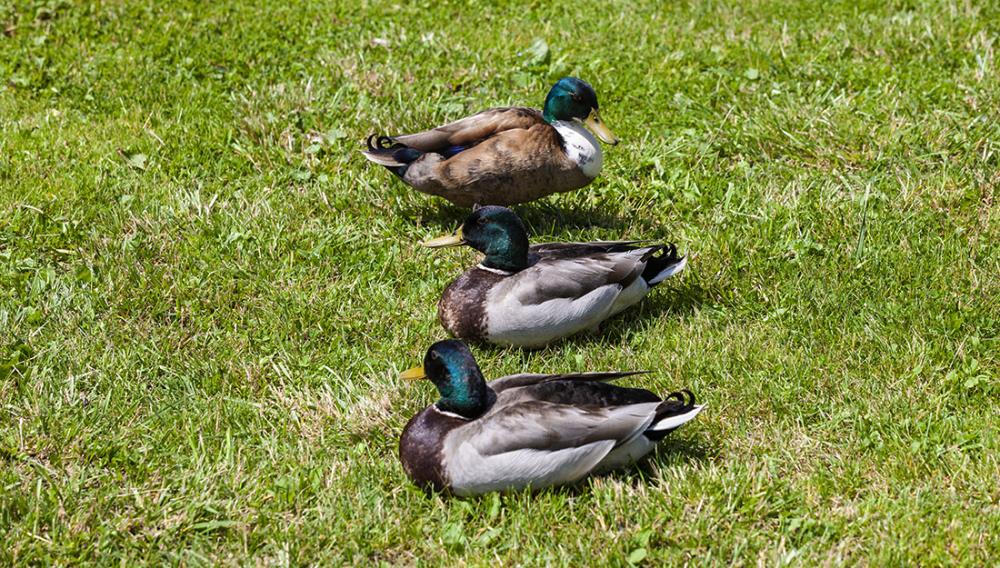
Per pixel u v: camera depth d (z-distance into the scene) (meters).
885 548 5.83
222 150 10.23
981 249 8.62
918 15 12.66
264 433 6.96
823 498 6.34
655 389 7.30
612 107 11.09
